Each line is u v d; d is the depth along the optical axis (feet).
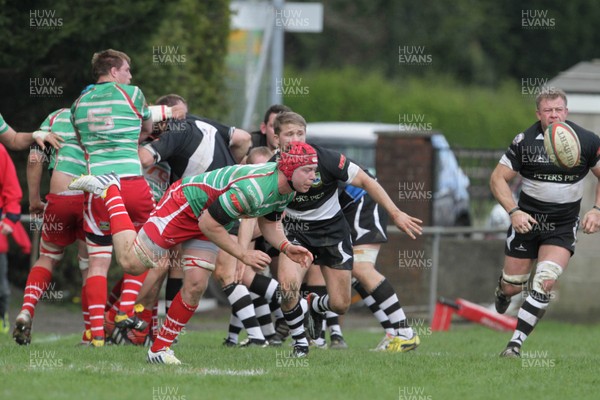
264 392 77.51
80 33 149.79
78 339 127.03
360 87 407.64
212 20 201.26
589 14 498.69
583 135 102.63
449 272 182.70
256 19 211.61
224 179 85.46
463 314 160.66
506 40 499.10
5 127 108.27
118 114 101.55
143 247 87.97
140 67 164.96
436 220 204.95
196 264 89.45
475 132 411.54
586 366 97.19
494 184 105.29
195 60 195.72
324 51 486.79
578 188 104.27
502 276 110.52
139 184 102.22
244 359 97.40
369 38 484.74
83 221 106.63
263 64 223.71
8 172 127.44
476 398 77.77
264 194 83.92
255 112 228.84
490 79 484.33
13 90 158.61
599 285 174.91
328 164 96.73
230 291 116.37
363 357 101.71
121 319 108.47
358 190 115.03
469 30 483.92
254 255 85.92
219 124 110.42
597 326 173.88
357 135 251.19
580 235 174.81
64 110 110.83
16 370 85.92
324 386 81.15
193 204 86.74
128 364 90.68
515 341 104.17
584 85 169.89
